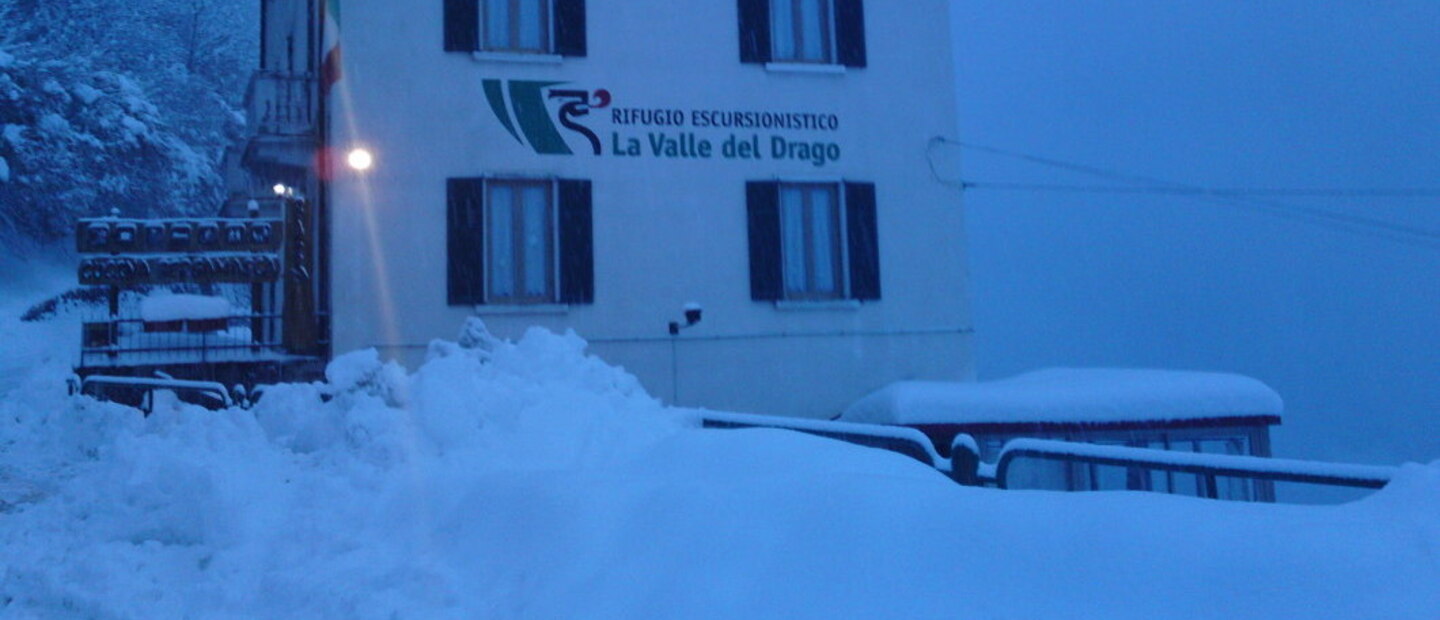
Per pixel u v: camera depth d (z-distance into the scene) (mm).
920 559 4188
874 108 14719
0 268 33594
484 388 7188
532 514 5266
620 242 13758
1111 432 12570
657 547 4723
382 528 5840
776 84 14422
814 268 14469
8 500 7379
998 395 12578
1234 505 4234
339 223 12992
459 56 13445
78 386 12211
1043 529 4148
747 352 13992
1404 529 3840
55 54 38812
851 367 14297
